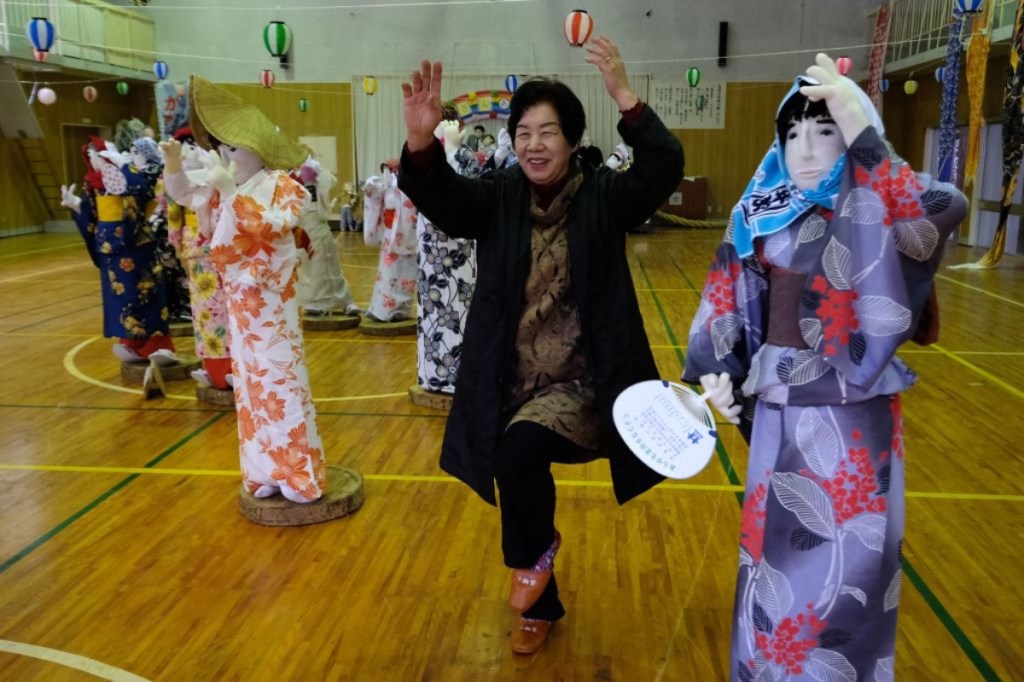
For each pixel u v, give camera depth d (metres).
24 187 15.57
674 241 14.50
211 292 4.89
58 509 3.50
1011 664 2.40
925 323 1.92
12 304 8.30
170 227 4.91
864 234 1.76
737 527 3.33
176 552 3.12
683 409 1.85
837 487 1.81
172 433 4.48
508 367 2.32
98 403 5.01
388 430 4.55
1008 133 10.16
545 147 2.21
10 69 13.87
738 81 16.31
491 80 16.44
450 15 16.31
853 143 1.75
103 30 14.72
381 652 2.48
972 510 3.47
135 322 5.42
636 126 2.17
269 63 16.59
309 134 16.94
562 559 3.06
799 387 1.84
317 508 3.36
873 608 1.82
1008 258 11.46
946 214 1.73
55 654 2.46
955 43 10.32
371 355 6.29
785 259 1.87
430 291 4.89
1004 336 6.76
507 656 2.47
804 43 16.05
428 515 3.45
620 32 16.27
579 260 2.25
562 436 2.26
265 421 3.33
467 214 2.29
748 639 1.93
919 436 4.38
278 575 2.95
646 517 3.42
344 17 16.44
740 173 16.73
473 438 2.34
